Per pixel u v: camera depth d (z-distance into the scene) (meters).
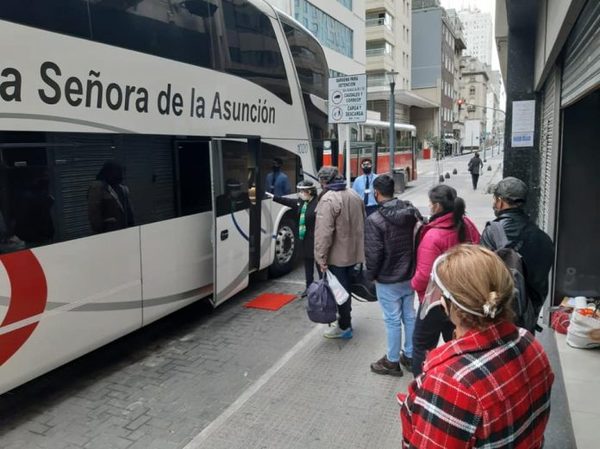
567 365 4.34
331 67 30.00
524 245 3.01
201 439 3.47
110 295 4.50
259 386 4.21
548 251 3.02
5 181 3.59
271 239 7.43
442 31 67.69
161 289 5.14
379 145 20.50
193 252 5.63
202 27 5.63
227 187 6.00
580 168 5.49
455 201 3.55
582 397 3.80
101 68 4.27
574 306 5.19
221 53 5.99
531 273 3.00
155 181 5.03
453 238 3.51
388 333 4.30
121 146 4.60
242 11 6.53
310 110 8.64
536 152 8.08
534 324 2.99
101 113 4.30
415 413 1.42
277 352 4.99
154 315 5.07
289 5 24.78
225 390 4.23
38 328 3.83
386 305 4.25
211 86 5.77
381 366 4.37
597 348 4.62
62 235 4.02
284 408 3.84
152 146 4.98
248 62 6.64
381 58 48.25
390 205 4.12
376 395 4.02
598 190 5.46
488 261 1.46
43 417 3.88
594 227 5.48
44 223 3.87
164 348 5.16
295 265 8.75
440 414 1.35
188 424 3.72
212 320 5.96
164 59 5.02
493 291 1.41
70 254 4.09
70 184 4.08
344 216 4.94
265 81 7.09
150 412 3.91
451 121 79.19
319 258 4.94
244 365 4.71
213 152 5.67
